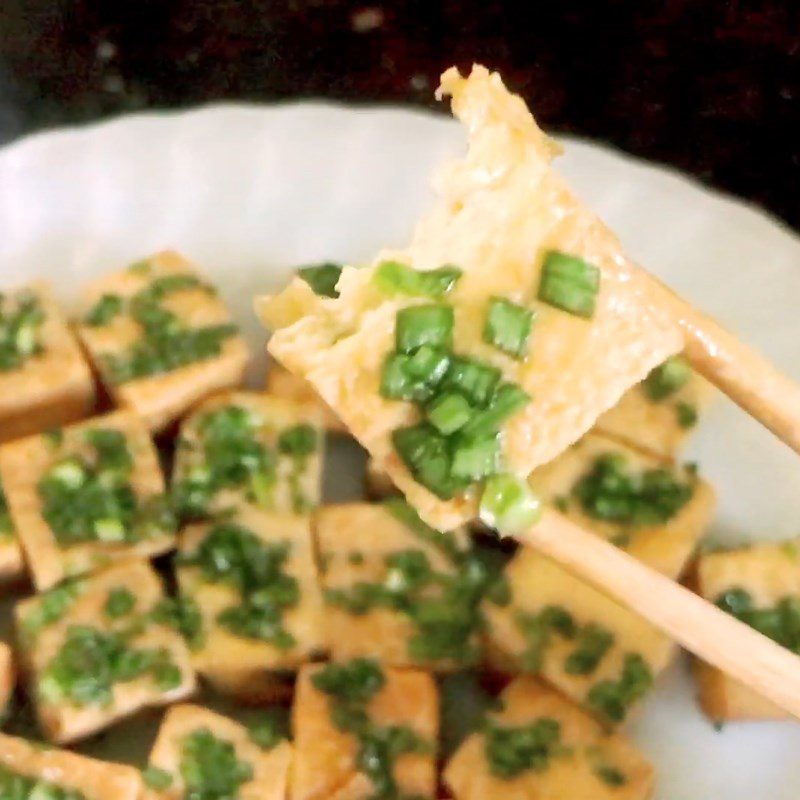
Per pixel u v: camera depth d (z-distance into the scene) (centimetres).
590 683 48
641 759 47
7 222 52
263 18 58
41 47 57
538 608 49
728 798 47
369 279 43
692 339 43
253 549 50
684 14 58
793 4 58
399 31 58
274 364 52
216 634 49
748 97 56
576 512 49
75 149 53
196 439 51
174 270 52
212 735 48
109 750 49
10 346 51
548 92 56
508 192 42
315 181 53
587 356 42
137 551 50
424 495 42
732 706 47
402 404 42
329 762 48
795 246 52
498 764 47
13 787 47
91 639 49
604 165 53
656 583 43
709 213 52
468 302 42
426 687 49
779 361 51
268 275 53
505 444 42
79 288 52
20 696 49
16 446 50
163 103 56
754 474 50
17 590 50
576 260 42
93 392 52
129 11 58
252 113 54
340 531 50
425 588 50
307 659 49
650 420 50
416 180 53
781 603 49
